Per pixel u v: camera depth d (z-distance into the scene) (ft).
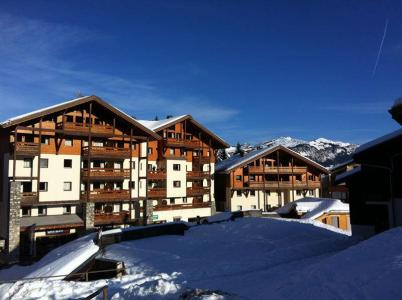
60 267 61.26
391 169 71.15
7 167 116.78
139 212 144.25
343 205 144.05
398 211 70.49
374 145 71.87
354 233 80.43
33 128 115.14
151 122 174.60
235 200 183.01
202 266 59.62
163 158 156.76
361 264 36.17
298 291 33.60
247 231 88.07
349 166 204.44
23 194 114.32
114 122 133.08
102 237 80.18
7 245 109.50
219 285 45.47
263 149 196.03
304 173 195.62
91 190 128.06
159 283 41.63
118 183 141.18
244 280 47.14
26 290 46.19
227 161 211.20
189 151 171.42
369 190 76.38
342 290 30.68
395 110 69.67
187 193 162.91
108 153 132.05
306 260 58.65
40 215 121.29
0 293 46.01
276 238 80.53
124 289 43.16
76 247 77.71
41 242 119.55
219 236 86.07
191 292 36.55
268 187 184.85
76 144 128.88
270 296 34.63
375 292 28.68
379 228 76.18
